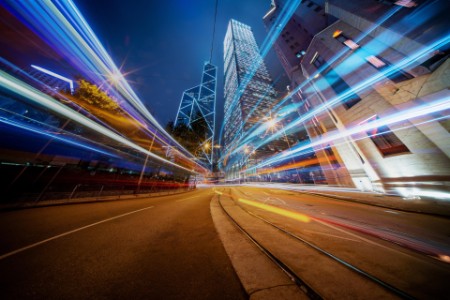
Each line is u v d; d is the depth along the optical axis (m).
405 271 2.90
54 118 12.99
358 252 3.64
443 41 8.88
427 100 9.82
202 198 15.45
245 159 78.19
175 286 2.54
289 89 31.97
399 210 8.34
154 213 7.98
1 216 6.11
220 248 3.90
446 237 4.64
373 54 12.76
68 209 7.98
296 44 28.36
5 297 2.25
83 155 14.41
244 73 113.81
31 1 13.16
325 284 2.53
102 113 17.25
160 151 27.44
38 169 9.16
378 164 13.78
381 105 12.55
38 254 3.41
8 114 10.26
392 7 11.13
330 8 16.47
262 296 2.27
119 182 15.85
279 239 4.38
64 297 2.29
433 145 10.11
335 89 17.30
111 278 2.70
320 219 6.77
